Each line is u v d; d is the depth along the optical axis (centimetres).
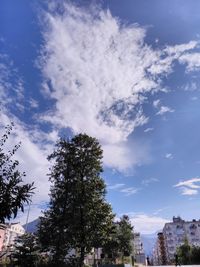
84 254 2631
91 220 2536
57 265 2372
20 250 2208
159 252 14175
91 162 2761
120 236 4497
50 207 2609
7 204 1170
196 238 10944
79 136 2923
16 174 1271
